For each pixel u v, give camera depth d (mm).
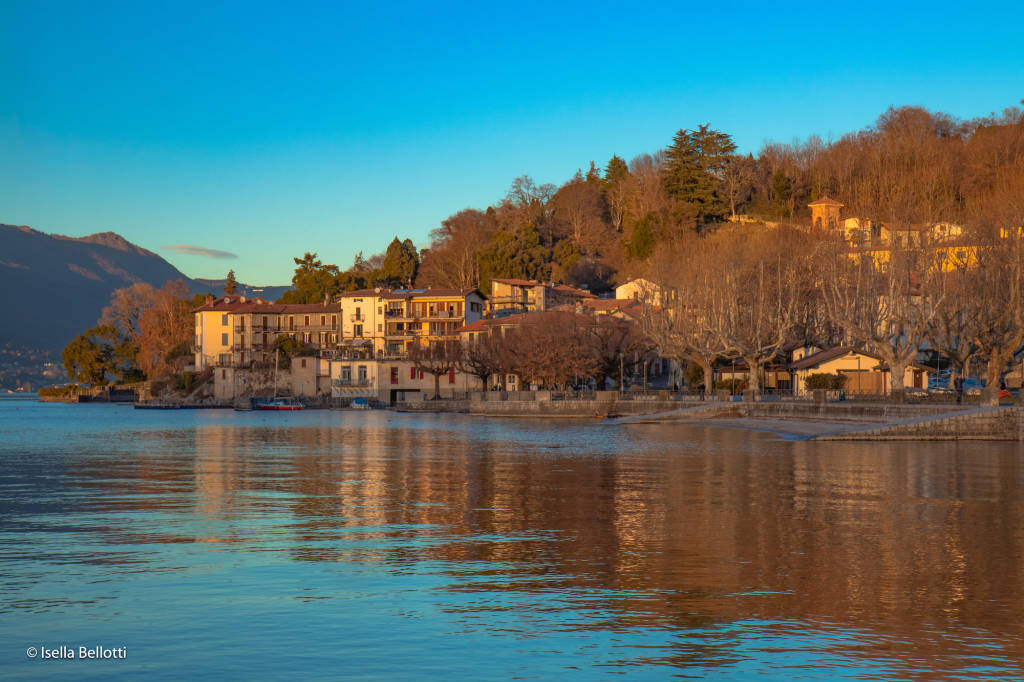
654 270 149125
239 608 19594
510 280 187500
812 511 32875
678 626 18156
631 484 41500
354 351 177000
